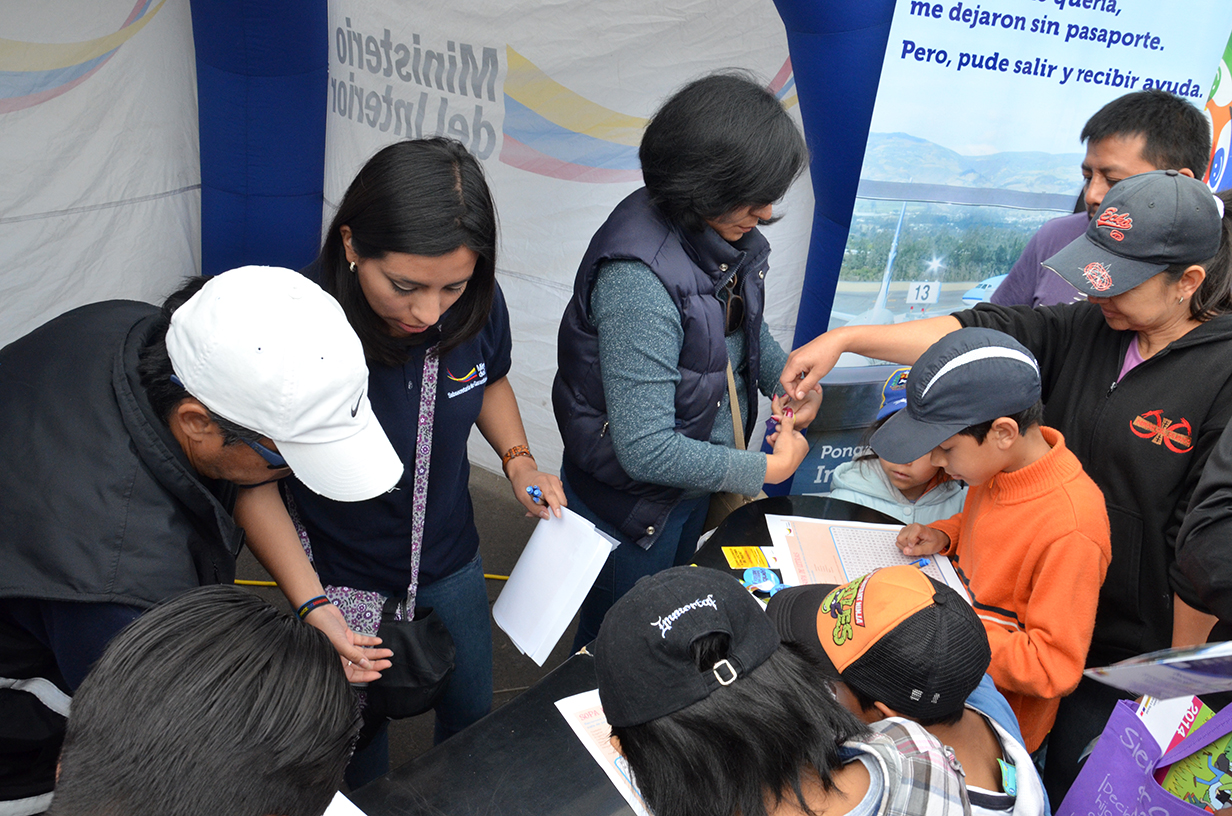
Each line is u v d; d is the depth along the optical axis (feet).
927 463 5.43
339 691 2.32
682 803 2.39
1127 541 5.03
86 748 2.06
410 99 9.45
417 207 3.68
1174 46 7.77
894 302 7.97
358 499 3.39
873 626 3.33
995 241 7.97
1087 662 5.40
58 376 3.29
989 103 7.28
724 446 5.30
